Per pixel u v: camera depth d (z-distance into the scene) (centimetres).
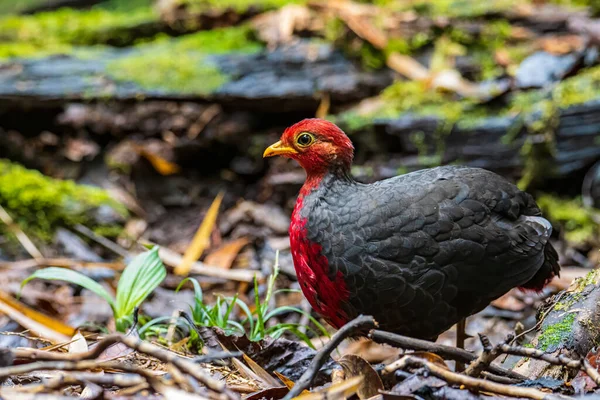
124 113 1125
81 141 1142
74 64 1150
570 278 913
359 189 662
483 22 1178
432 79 1109
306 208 662
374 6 1206
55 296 912
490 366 546
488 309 885
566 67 1102
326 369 613
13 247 1021
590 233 1031
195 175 1158
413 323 631
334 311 659
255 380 593
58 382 446
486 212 630
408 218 621
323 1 1173
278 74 1130
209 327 651
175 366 463
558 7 1204
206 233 991
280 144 688
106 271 974
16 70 1140
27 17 1340
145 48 1199
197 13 1226
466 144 1062
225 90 1111
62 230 1057
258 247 1048
